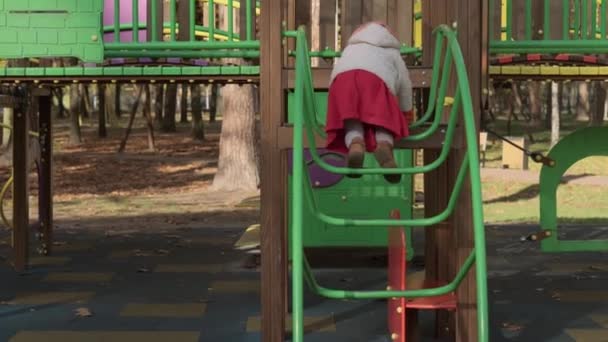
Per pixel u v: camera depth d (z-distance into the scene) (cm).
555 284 1036
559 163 903
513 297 955
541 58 894
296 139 491
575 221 1642
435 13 674
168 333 777
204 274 1102
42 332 780
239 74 886
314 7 1442
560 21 789
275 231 657
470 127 512
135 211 1856
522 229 1542
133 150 3759
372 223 512
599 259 1230
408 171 532
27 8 789
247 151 2286
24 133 1115
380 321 832
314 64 1335
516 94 6297
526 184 2328
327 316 857
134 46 794
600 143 905
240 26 826
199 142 4256
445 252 730
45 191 1246
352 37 579
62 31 790
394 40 576
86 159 3238
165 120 5175
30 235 1488
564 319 841
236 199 2056
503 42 779
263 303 664
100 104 4584
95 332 781
